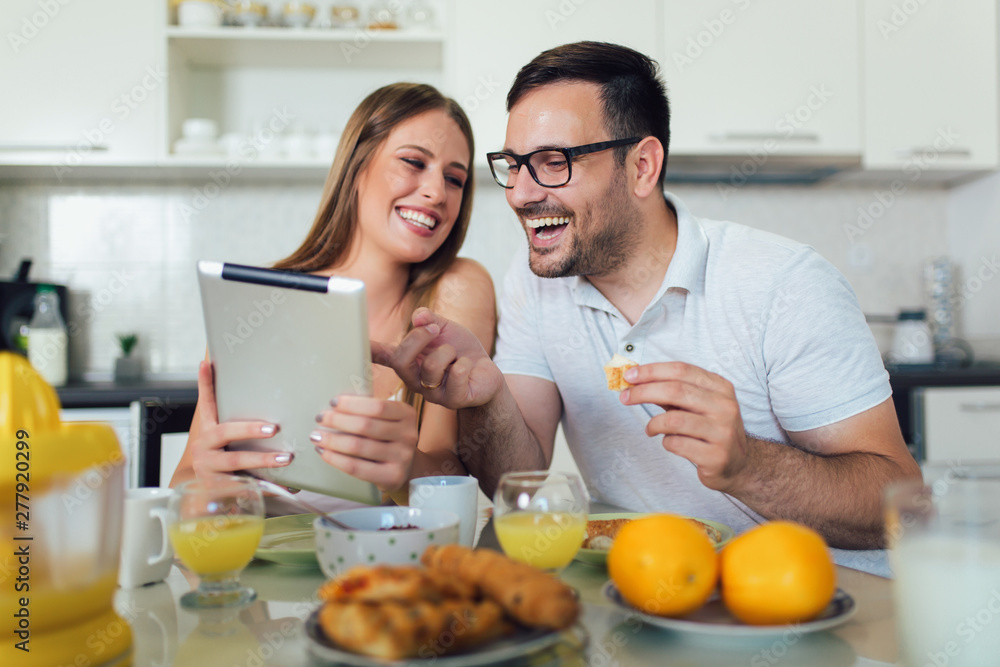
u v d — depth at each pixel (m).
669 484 1.17
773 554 0.52
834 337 1.05
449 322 1.04
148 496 0.75
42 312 2.36
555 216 1.11
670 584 0.53
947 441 2.28
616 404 1.20
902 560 0.47
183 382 2.39
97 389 2.14
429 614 0.44
